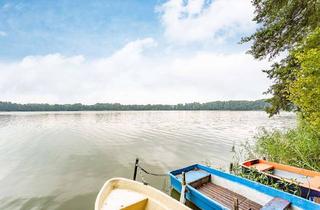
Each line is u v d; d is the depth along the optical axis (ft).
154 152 43.88
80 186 25.38
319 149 26.05
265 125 101.30
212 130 84.28
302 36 26.89
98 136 66.74
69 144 52.75
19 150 45.60
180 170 22.18
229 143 53.98
